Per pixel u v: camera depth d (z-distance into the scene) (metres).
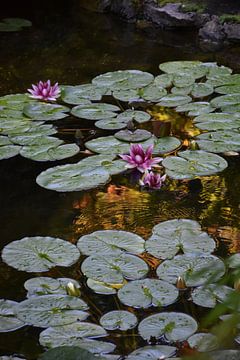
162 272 3.20
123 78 5.86
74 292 3.06
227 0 7.40
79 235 3.68
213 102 5.34
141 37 7.25
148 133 4.88
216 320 2.88
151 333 2.78
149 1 7.63
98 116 5.16
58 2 8.54
